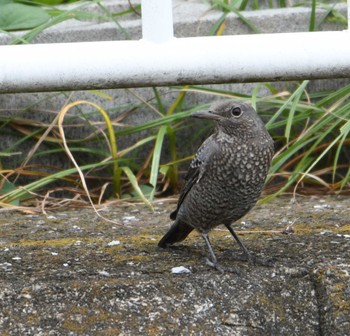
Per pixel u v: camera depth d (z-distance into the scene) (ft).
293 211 32.48
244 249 25.99
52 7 41.04
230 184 26.03
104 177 38.17
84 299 22.02
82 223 31.37
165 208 34.37
